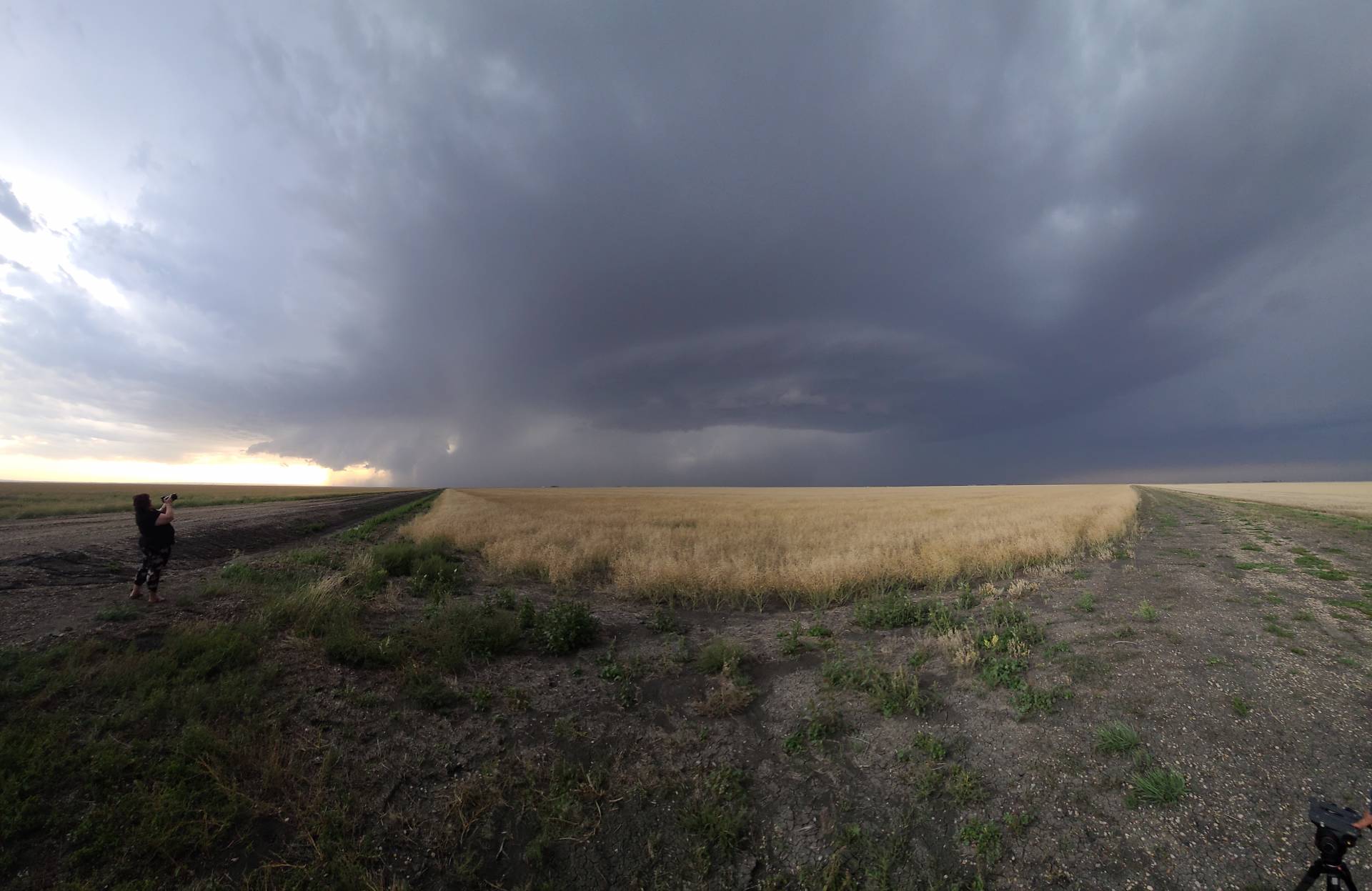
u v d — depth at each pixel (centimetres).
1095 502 4319
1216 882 411
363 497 7012
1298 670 712
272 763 557
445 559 1691
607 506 4822
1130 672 742
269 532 2264
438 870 492
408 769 599
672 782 609
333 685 722
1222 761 539
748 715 751
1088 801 512
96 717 576
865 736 671
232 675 684
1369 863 406
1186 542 1916
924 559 1541
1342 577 1226
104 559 1251
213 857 471
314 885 460
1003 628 941
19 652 659
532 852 512
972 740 634
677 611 1271
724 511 4038
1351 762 519
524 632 1004
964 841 492
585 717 735
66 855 448
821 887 469
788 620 1173
